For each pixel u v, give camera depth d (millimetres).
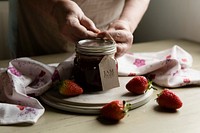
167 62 857
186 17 1295
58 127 658
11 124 663
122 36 830
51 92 763
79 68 759
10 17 1165
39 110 699
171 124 666
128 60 935
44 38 1168
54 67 838
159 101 726
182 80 824
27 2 1013
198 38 1257
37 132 642
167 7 1383
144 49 1126
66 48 1171
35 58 1025
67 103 717
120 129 651
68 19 817
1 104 701
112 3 1108
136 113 707
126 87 765
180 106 715
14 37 1186
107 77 757
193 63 979
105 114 682
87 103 708
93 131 645
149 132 641
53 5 886
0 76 756
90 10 1096
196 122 672
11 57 1222
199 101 757
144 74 872
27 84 774
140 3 1037
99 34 795
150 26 1512
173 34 1381
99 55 736
